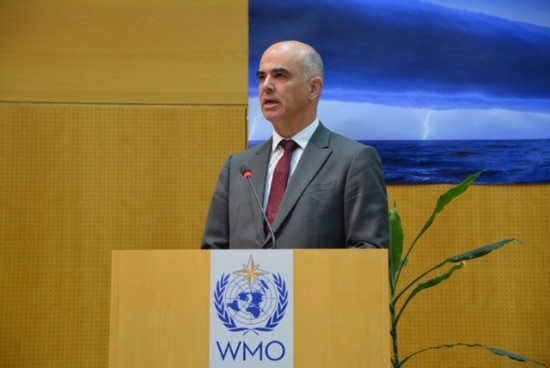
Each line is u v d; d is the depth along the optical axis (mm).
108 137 3766
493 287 3645
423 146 3711
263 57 2492
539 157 3695
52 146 3746
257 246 2275
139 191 3740
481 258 3660
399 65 3766
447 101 3742
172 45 3830
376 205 2252
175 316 1717
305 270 1732
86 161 3746
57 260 3686
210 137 3781
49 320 3646
